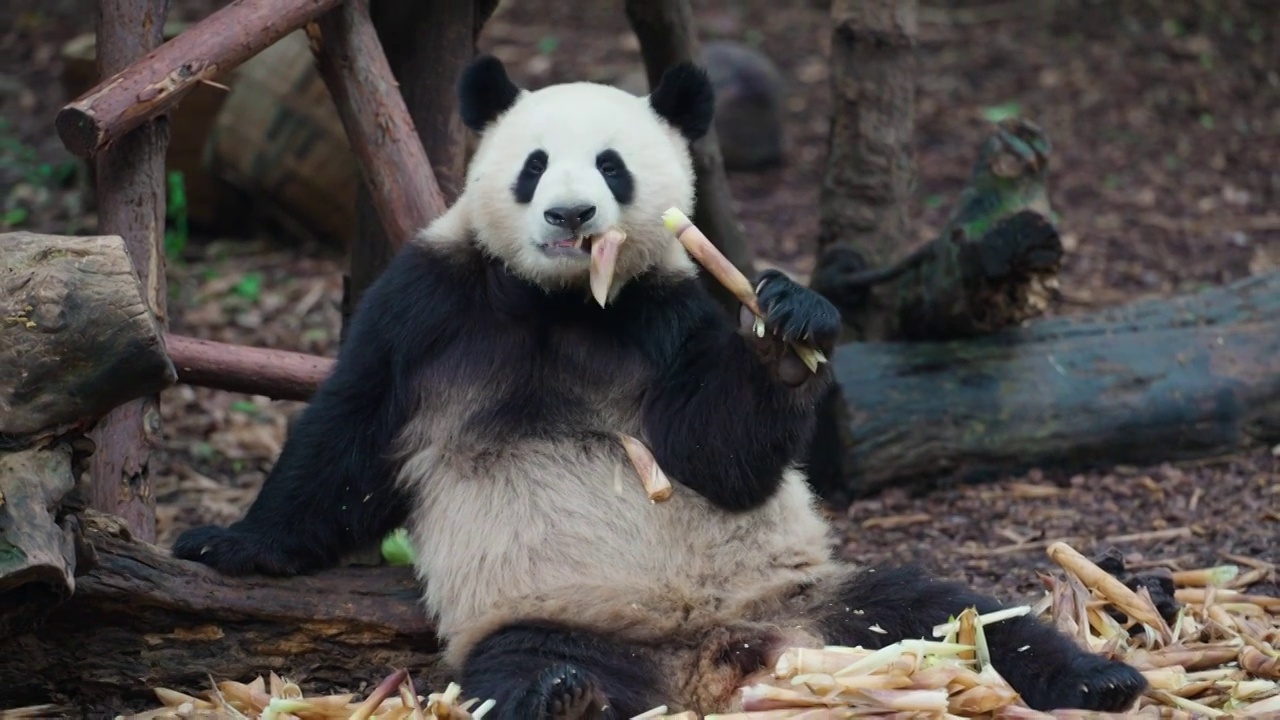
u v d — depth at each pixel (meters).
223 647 8.87
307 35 10.94
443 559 8.97
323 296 19.59
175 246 21.12
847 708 7.53
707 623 8.77
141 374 7.69
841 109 15.05
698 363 9.17
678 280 9.42
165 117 10.30
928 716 7.50
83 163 21.31
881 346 14.25
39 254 7.56
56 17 30.23
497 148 9.21
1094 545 12.38
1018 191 13.34
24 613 7.72
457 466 9.06
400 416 9.22
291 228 21.45
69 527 7.85
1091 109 26.83
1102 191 23.53
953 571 11.89
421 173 10.86
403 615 9.08
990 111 26.75
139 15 10.29
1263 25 30.30
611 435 9.13
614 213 8.78
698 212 14.33
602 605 8.67
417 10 11.84
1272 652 9.03
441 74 11.84
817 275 15.30
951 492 13.88
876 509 13.59
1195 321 14.65
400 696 8.28
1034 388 14.03
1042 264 13.34
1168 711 7.96
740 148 25.06
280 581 9.02
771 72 25.34
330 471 9.16
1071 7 31.52
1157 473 13.96
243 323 18.72
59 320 7.42
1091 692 8.01
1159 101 27.06
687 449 8.97
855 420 13.75
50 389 7.49
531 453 9.00
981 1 32.44
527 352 9.20
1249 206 22.75
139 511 9.96
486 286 9.30
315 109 20.47
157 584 8.64
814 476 14.23
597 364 9.23
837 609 8.79
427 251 9.35
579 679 7.69
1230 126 26.05
